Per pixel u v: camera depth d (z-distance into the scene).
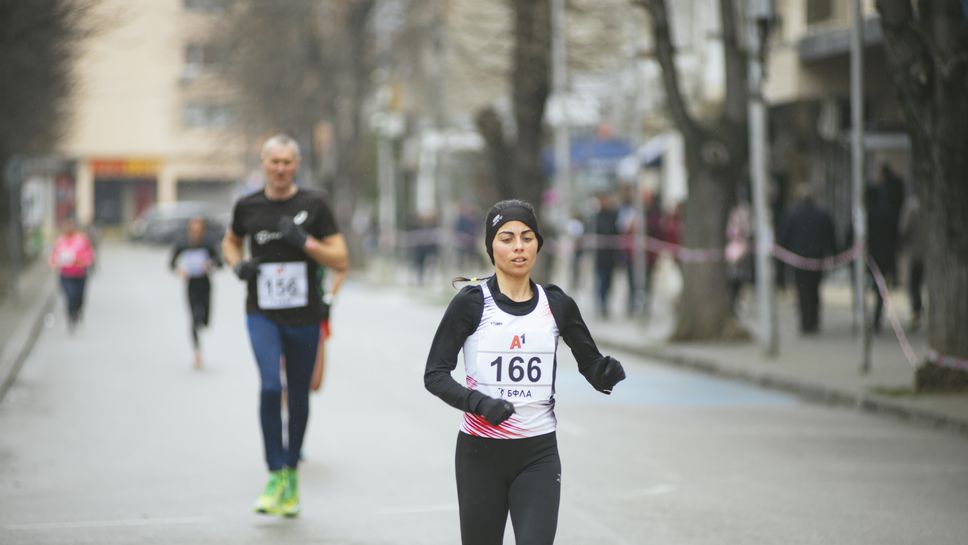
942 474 32.69
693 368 57.06
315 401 45.59
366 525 26.77
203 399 46.62
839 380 48.44
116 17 93.00
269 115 165.38
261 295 28.11
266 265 28.17
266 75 162.88
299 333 28.11
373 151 180.38
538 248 18.11
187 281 56.59
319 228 28.66
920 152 44.41
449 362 17.88
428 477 31.84
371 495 29.77
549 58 95.25
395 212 173.00
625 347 64.50
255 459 34.47
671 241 82.44
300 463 33.84
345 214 152.00
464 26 122.44
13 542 25.41
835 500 29.38
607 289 81.19
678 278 107.62
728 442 37.50
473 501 17.78
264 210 28.45
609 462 34.19
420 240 124.25
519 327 17.89
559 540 25.34
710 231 64.00
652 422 41.44
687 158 64.38
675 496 29.73
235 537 25.72
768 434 39.00
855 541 25.42
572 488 30.69
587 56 102.31
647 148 122.12
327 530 26.31
